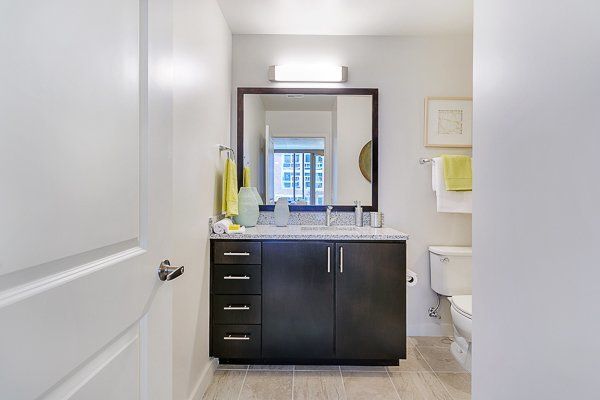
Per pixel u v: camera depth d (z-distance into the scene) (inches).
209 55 73.5
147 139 30.4
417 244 97.8
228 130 93.2
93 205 22.6
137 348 29.1
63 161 19.8
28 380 17.3
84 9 21.6
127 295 26.9
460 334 71.9
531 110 29.5
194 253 64.2
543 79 28.0
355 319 77.1
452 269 90.4
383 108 97.7
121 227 26.1
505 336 33.2
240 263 76.9
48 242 18.7
